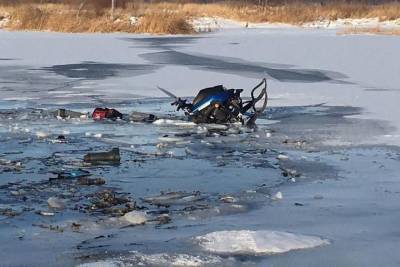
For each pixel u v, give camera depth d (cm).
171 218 695
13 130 1201
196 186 834
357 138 1148
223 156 1011
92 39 3750
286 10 6053
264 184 846
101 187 823
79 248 601
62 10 5141
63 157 991
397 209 730
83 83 1916
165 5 6412
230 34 4378
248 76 2094
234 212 719
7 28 4594
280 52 2980
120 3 5619
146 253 588
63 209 725
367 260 577
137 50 3056
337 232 649
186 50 3072
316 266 562
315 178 877
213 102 1295
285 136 1170
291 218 696
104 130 1218
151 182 852
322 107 1503
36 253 588
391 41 3550
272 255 585
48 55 2789
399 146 1079
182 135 1181
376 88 1825
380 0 7106
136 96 1666
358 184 843
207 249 597
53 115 1366
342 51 2997
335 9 6122
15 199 763
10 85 1864
